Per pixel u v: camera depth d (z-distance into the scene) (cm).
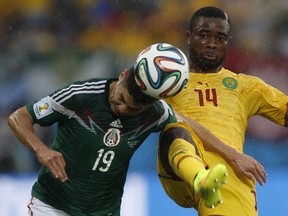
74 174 1952
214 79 2294
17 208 3416
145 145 3875
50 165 1852
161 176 2205
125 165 1980
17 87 4522
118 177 1988
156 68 1808
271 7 4784
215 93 2267
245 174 2106
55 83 4572
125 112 1886
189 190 2183
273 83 4553
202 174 1764
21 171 4091
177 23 4750
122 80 1866
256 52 4625
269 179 3441
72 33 4750
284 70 4588
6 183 3453
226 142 2194
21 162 4109
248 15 4759
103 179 1962
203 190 1708
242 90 2292
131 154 1969
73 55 4684
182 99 2264
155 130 2006
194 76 2303
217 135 2197
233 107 2255
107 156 1938
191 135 2047
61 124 1952
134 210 3359
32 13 4784
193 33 2297
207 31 2269
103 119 1908
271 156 4078
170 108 2033
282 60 4616
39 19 4772
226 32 2280
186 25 4744
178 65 1820
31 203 2017
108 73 4638
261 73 4569
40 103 1931
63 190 1969
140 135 1959
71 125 1925
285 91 4559
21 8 4800
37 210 1992
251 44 4656
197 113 2236
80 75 4616
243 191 2153
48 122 1933
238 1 4788
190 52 2320
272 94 2306
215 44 2270
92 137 1916
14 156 4122
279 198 3406
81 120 1912
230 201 2131
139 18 4772
